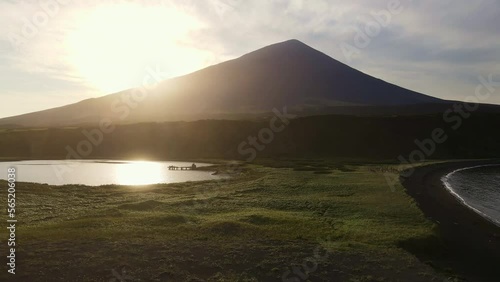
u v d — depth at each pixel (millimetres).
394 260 19234
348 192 42250
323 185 47844
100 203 36656
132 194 43375
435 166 85312
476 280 18422
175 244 20312
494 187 55406
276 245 20922
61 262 16844
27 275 15320
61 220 27422
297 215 30625
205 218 28375
